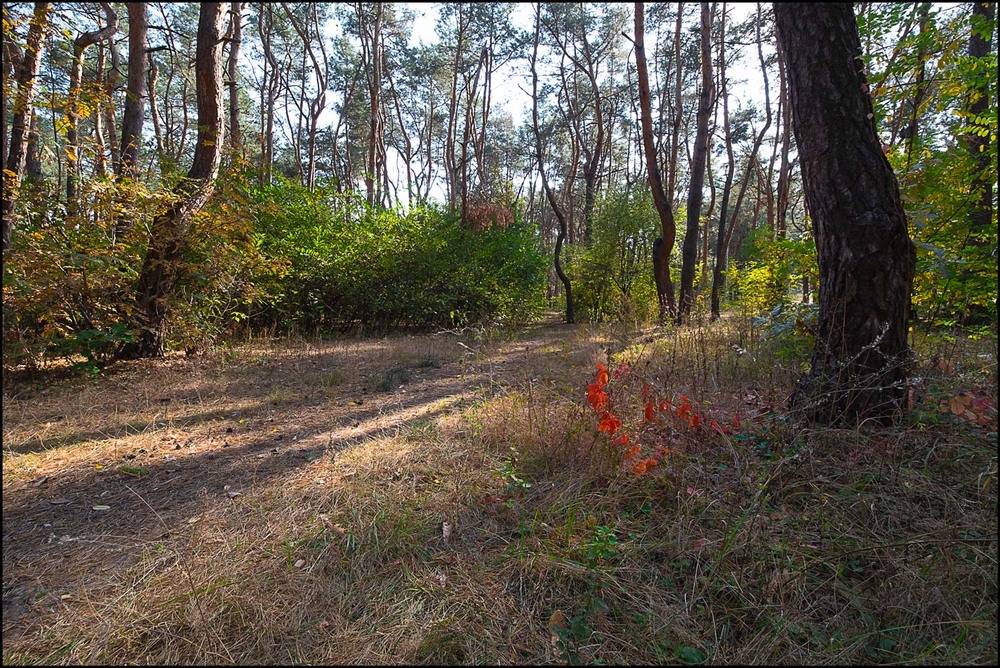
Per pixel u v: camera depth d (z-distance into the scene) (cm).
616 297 1339
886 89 404
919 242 383
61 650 167
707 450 296
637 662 168
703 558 213
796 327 417
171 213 607
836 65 304
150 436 377
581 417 332
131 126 905
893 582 192
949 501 229
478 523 247
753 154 1712
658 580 203
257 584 199
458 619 184
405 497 266
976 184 441
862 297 303
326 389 523
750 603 187
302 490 281
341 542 227
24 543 233
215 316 690
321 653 169
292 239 943
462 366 578
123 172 591
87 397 466
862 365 287
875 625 177
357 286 1002
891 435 278
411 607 188
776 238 670
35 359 527
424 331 1092
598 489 272
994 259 414
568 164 3209
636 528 238
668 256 1112
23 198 494
